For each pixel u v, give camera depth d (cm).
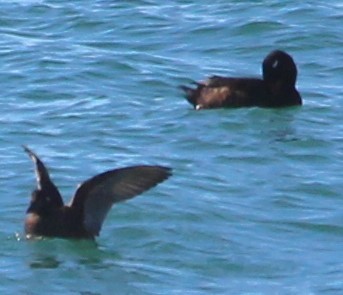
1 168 1836
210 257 1559
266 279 1506
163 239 1600
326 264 1548
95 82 2294
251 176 1838
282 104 2167
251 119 2106
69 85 2270
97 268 1515
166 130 2036
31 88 2252
